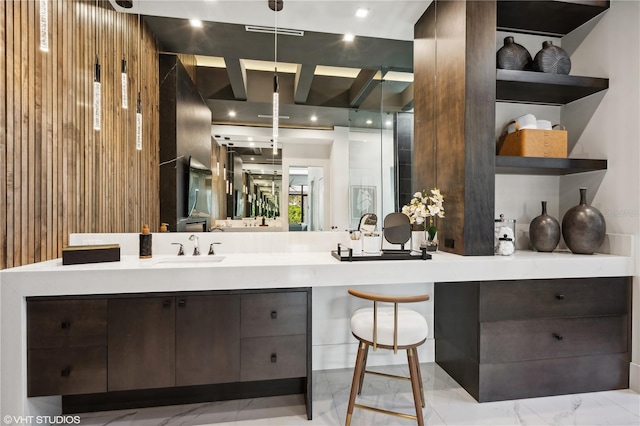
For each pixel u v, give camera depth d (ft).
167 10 7.18
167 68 7.34
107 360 5.08
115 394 5.85
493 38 6.59
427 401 6.12
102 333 5.05
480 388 6.07
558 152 7.29
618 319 6.59
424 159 8.05
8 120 4.86
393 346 5.04
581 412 5.77
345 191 8.02
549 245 7.50
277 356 5.50
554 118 8.58
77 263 5.44
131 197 7.02
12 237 4.99
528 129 7.23
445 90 7.18
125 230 6.96
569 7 7.23
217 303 5.33
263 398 6.26
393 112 8.19
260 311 5.45
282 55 7.85
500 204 8.29
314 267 5.60
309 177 7.91
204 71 7.57
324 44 7.99
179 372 5.26
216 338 5.34
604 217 7.33
